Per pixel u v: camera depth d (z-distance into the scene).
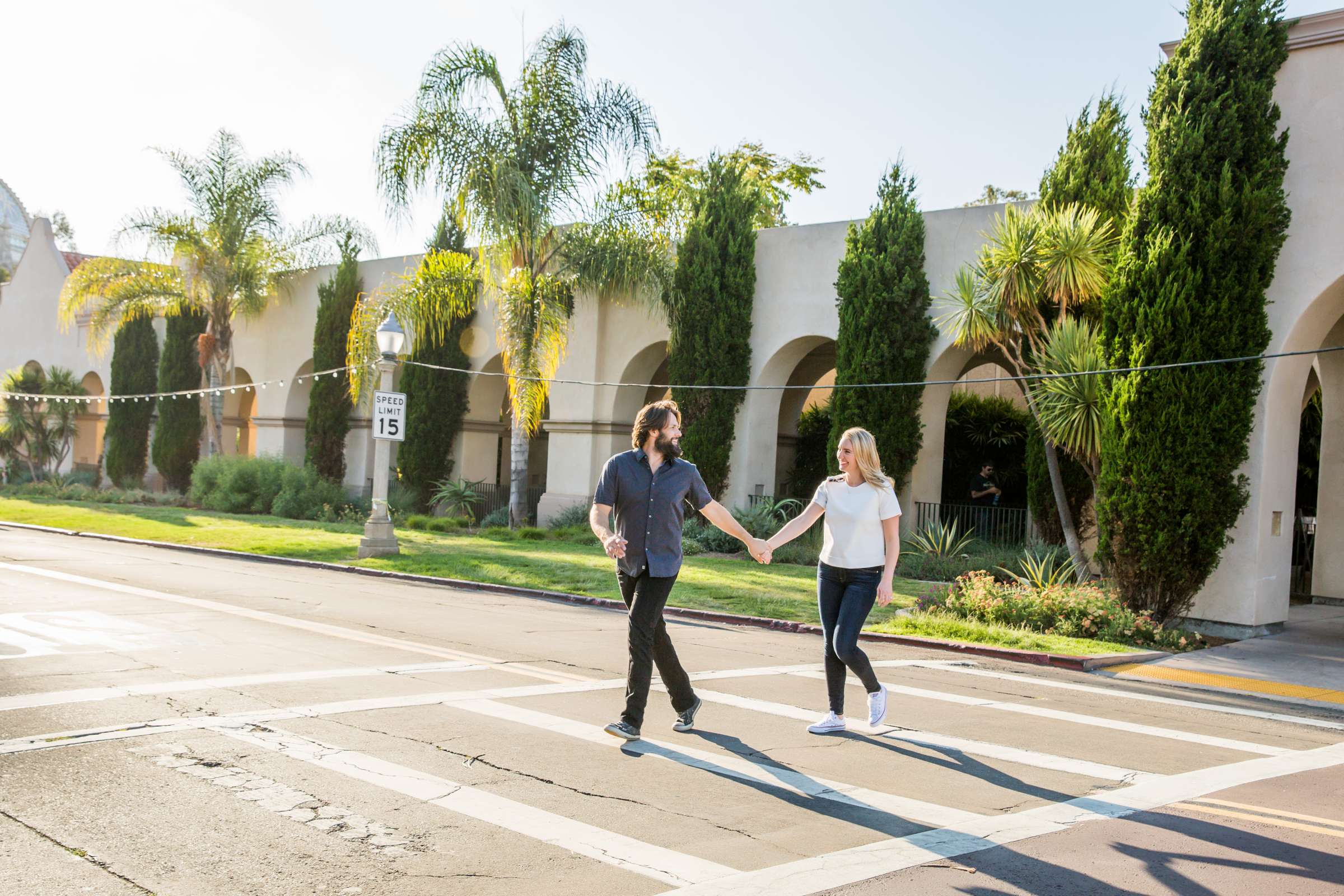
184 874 3.96
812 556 18.62
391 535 18.02
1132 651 10.88
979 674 9.30
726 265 21.27
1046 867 4.33
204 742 5.77
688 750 5.97
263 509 28.34
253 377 32.69
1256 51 12.56
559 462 24.56
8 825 4.41
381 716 6.49
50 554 16.94
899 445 18.56
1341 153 12.34
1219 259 12.45
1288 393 13.16
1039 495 17.64
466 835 4.48
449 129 22.34
